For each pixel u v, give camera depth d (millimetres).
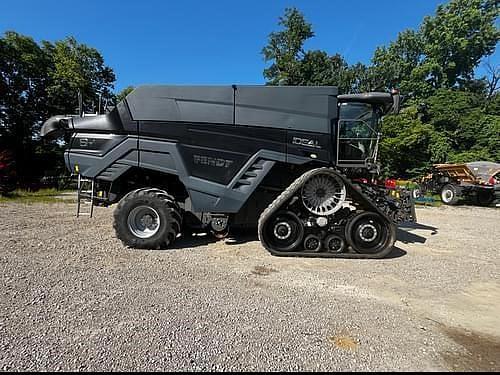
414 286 4059
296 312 3191
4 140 21422
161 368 2244
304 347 2564
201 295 3541
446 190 14820
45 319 2883
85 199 5883
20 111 22578
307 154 5527
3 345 2463
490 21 34312
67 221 7723
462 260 5305
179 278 4062
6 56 21734
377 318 3121
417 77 32281
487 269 4828
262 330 2812
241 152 5516
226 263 4805
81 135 5738
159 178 6160
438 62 34062
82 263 4535
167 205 5496
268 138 5504
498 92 33344
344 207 5496
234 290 3725
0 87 21297
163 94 5543
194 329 2789
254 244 5992
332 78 29047
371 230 5348
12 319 2865
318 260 5133
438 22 34781
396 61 33906
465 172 14828
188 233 6566
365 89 30531
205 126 5516
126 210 5410
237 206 5551
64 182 19172
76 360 2303
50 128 5746
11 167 18344
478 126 24625
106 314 3016
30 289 3537
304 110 5500
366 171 5941
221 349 2496
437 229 8242
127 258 4871
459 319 3162
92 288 3623
